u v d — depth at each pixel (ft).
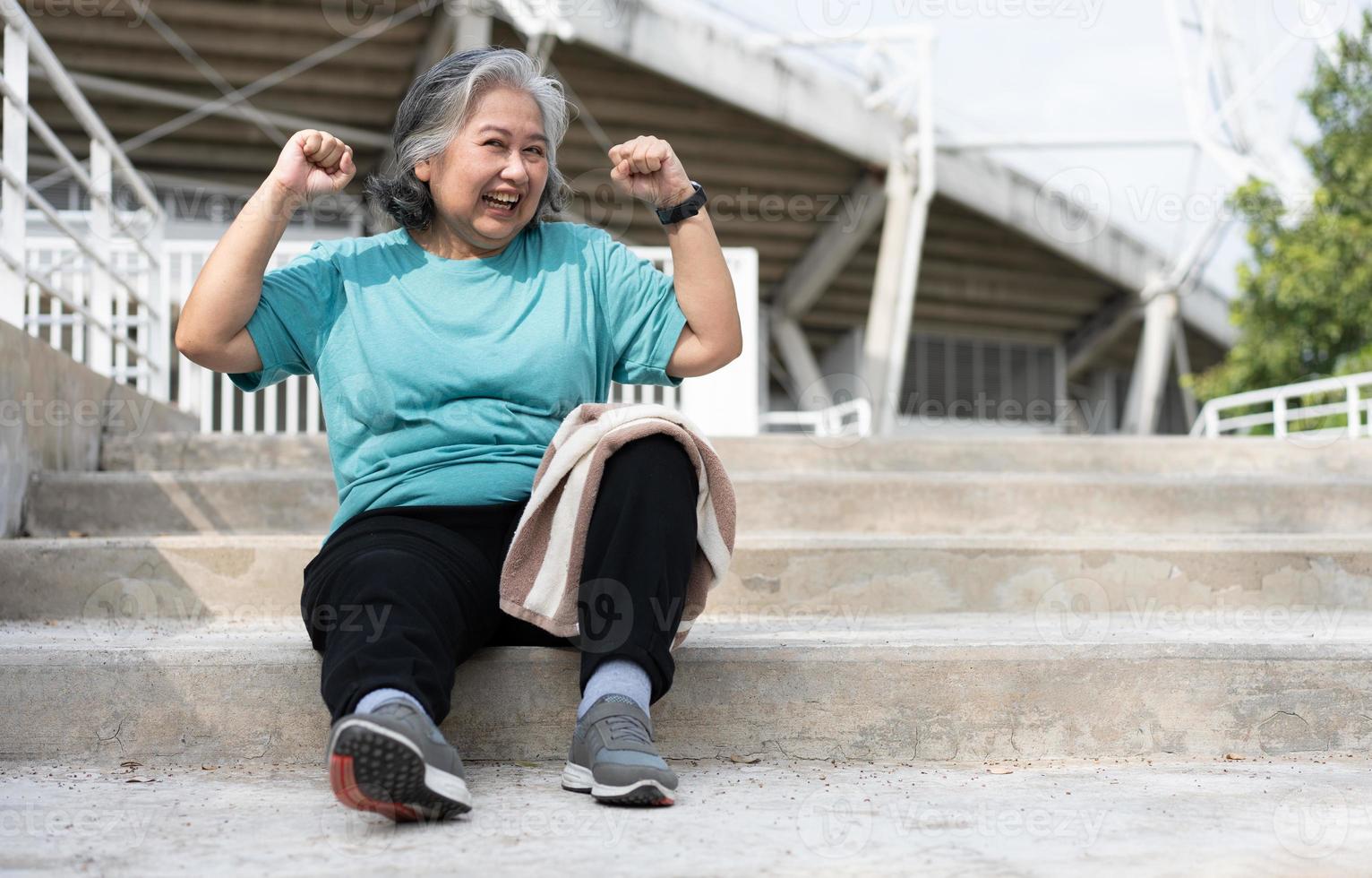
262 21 33.12
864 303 49.75
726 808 4.12
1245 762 5.17
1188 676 5.31
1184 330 56.39
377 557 4.39
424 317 5.06
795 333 47.88
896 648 5.23
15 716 4.99
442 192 4.99
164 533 8.93
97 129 11.39
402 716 3.69
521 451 4.99
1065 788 4.53
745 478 9.13
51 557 7.01
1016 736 5.24
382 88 36.99
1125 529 9.29
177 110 36.86
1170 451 11.39
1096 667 5.29
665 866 3.34
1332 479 9.44
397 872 3.28
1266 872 3.33
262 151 39.68
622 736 4.19
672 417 4.63
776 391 54.03
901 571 7.45
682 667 5.15
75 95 10.62
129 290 12.46
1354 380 16.38
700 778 4.72
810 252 45.16
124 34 33.14
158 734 5.01
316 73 36.04
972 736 5.22
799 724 5.18
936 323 53.72
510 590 4.70
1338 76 30.32
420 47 34.94
